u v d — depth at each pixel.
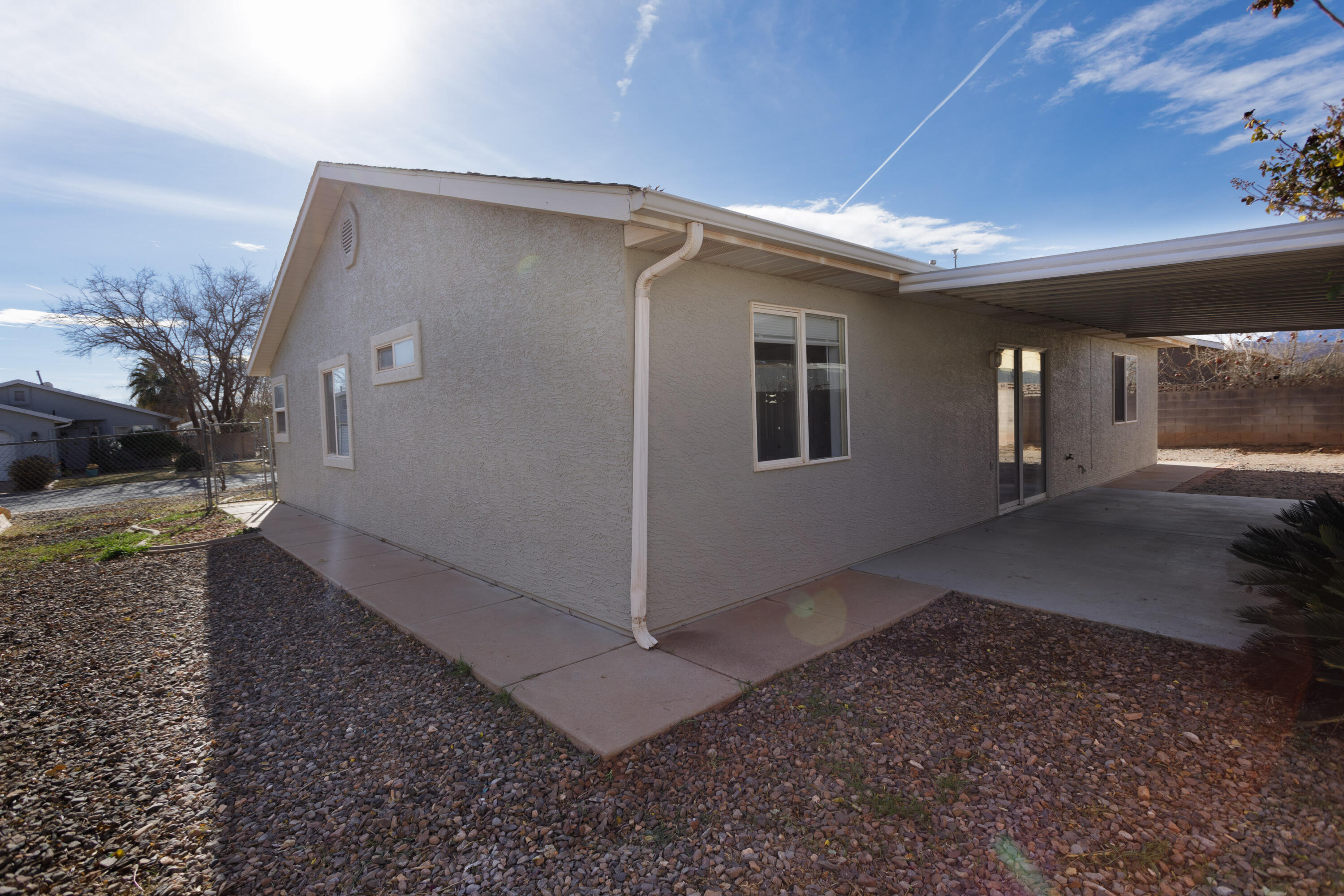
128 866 2.30
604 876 2.18
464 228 5.83
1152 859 2.12
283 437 11.84
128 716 3.54
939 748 2.89
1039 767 2.71
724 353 4.72
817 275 5.07
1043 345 9.18
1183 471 12.92
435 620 4.81
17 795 2.76
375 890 2.14
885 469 6.28
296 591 6.00
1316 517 3.70
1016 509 8.69
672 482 4.39
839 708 3.31
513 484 5.43
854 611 4.71
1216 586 5.05
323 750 3.11
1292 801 2.40
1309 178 6.61
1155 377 14.43
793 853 2.25
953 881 2.08
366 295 7.82
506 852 2.32
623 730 3.08
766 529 5.09
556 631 4.49
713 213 3.63
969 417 7.54
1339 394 15.15
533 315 5.02
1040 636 4.20
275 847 2.38
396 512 7.56
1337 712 2.89
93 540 9.34
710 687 3.52
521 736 3.15
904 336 6.48
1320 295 6.04
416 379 6.88
